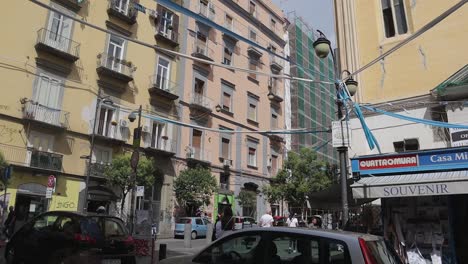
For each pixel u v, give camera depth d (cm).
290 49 4497
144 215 1741
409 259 923
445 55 1252
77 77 2275
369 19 1425
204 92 3095
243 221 2650
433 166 914
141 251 1344
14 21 2048
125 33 2570
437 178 838
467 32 1233
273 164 3778
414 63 1299
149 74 2691
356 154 1326
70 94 2231
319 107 4922
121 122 2452
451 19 1265
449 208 897
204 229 2572
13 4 2058
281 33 4166
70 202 2119
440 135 1204
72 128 2209
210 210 2927
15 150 1948
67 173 2136
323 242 460
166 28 2872
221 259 521
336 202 1181
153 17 2762
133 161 1791
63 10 2256
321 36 992
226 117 3269
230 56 3419
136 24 2650
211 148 3075
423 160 932
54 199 2055
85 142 2253
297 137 4294
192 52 3034
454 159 891
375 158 1005
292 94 4359
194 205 2767
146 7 2730
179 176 2673
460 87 1161
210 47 3203
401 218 960
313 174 2900
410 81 1294
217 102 3206
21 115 2002
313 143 4609
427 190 825
